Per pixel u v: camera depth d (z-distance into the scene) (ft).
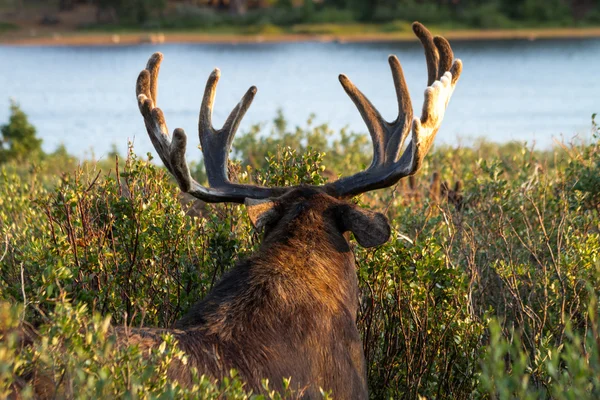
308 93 652.07
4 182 102.47
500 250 77.92
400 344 65.46
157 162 237.04
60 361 41.86
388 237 54.44
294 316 49.96
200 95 639.35
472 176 111.65
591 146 94.38
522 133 372.38
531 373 57.16
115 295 63.52
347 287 54.60
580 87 645.10
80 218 67.72
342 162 165.99
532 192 94.27
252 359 47.24
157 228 66.44
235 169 73.97
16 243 73.72
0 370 36.52
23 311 45.91
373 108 64.13
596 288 67.21
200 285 65.82
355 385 52.29
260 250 54.34
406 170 58.34
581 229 80.79
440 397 64.39
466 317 64.59
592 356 43.06
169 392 39.91
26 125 243.60
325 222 55.72
